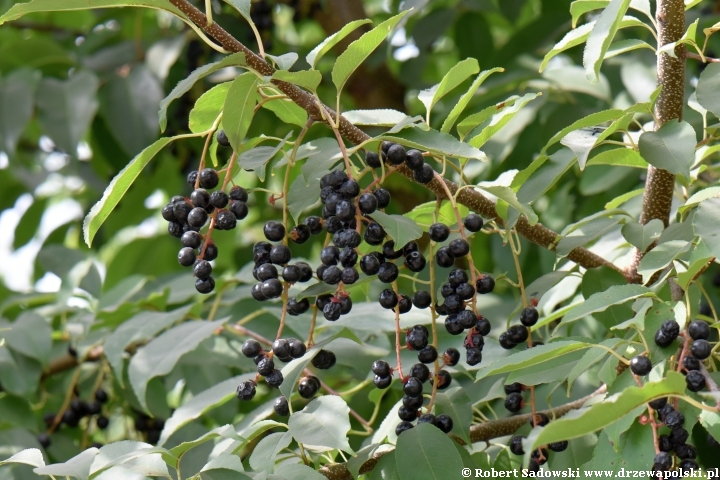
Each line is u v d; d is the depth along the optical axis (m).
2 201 2.40
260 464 1.34
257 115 1.93
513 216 1.40
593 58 1.36
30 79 1.80
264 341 1.59
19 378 1.61
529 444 1.25
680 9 1.40
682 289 1.38
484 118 1.40
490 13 2.27
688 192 1.46
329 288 1.35
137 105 1.81
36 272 2.25
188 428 1.61
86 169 2.23
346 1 2.18
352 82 2.14
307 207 1.37
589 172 1.67
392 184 1.99
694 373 1.31
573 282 1.55
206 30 1.36
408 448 1.35
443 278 1.68
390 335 1.61
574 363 1.37
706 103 1.37
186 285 1.69
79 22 2.45
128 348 1.66
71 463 1.35
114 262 2.19
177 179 2.19
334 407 1.34
